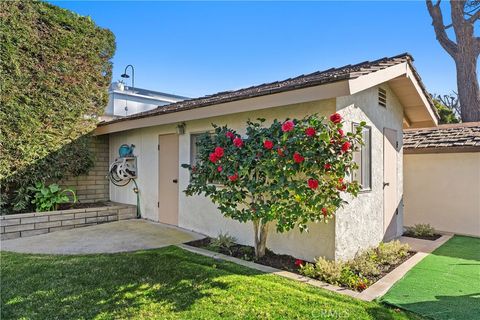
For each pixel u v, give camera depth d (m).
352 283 3.72
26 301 3.22
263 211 4.07
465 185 7.08
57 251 5.05
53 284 3.63
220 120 5.89
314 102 4.54
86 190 8.70
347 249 4.59
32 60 6.73
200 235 6.20
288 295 3.36
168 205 7.25
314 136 3.87
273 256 4.81
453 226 7.20
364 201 5.17
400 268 4.41
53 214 6.61
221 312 3.01
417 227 6.92
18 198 6.78
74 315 2.96
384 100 5.98
